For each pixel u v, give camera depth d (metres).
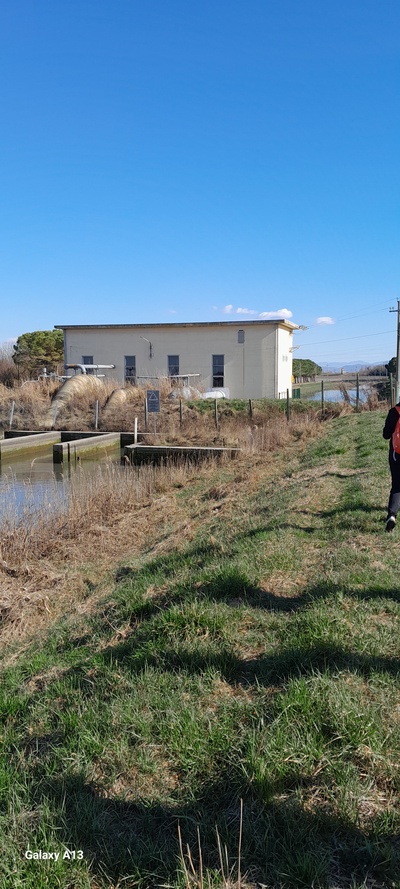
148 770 3.29
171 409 30.91
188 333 39.34
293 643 4.29
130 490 14.23
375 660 3.99
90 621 6.20
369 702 3.53
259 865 2.61
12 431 30.02
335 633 4.34
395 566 5.84
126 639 5.20
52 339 58.72
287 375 41.56
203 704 3.80
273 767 3.08
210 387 39.25
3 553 9.37
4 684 4.98
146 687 4.07
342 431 20.80
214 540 7.70
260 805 2.91
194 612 4.96
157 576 6.95
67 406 32.31
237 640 4.56
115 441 28.44
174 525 10.91
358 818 2.77
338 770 3.02
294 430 23.81
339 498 9.30
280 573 6.01
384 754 3.13
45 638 6.20
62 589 8.02
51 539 10.46
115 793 3.17
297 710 3.47
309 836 2.69
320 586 5.37
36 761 3.53
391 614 4.76
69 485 17.62
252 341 38.50
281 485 11.88
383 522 7.48
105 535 10.75
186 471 17.75
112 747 3.50
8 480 19.56
